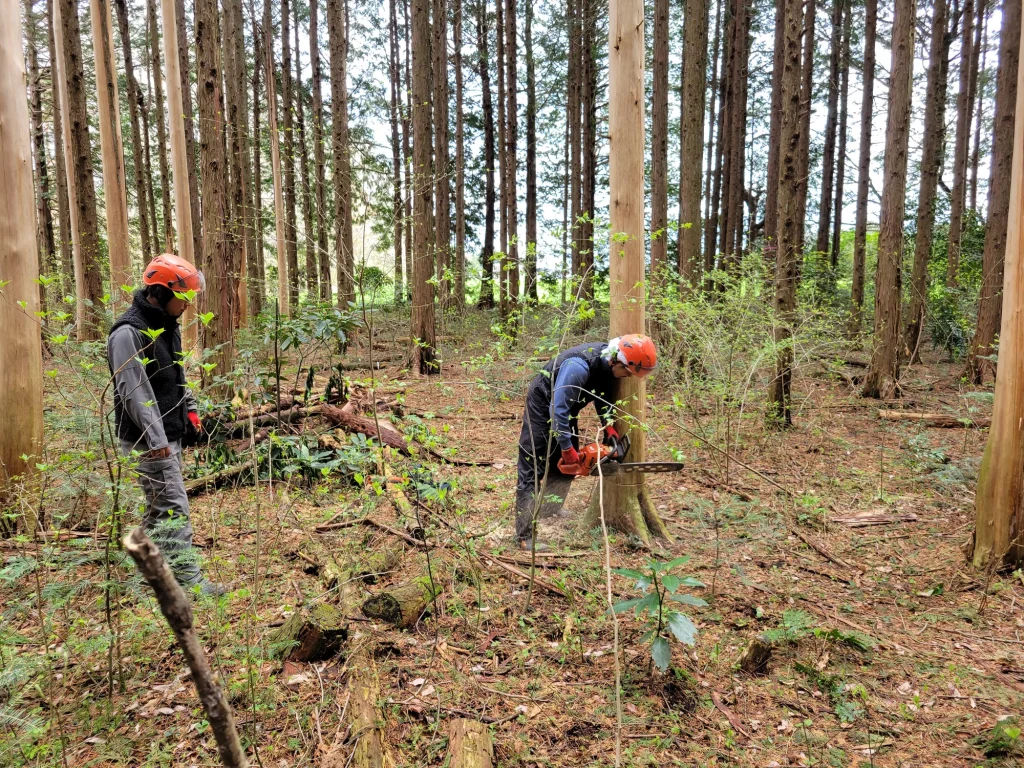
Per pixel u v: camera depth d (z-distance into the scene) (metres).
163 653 2.59
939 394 8.62
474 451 5.82
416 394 7.98
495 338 9.61
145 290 2.83
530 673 2.54
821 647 2.74
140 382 2.74
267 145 15.53
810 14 11.98
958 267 11.93
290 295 6.62
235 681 2.37
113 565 2.51
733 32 16.02
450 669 2.53
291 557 3.49
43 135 15.08
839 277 12.30
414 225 9.47
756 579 3.44
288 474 4.11
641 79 3.71
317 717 2.21
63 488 2.77
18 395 3.72
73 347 3.69
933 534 4.07
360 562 3.32
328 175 14.99
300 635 2.53
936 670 2.60
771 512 4.38
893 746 2.16
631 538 3.85
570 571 3.38
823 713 2.34
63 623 2.66
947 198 16.86
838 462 5.68
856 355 10.63
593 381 3.69
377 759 1.97
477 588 3.18
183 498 2.98
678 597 2.39
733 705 2.38
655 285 6.17
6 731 2.07
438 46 14.59
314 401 6.04
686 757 2.11
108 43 9.05
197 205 14.79
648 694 2.41
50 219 14.98
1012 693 2.45
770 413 6.66
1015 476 3.36
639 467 3.38
